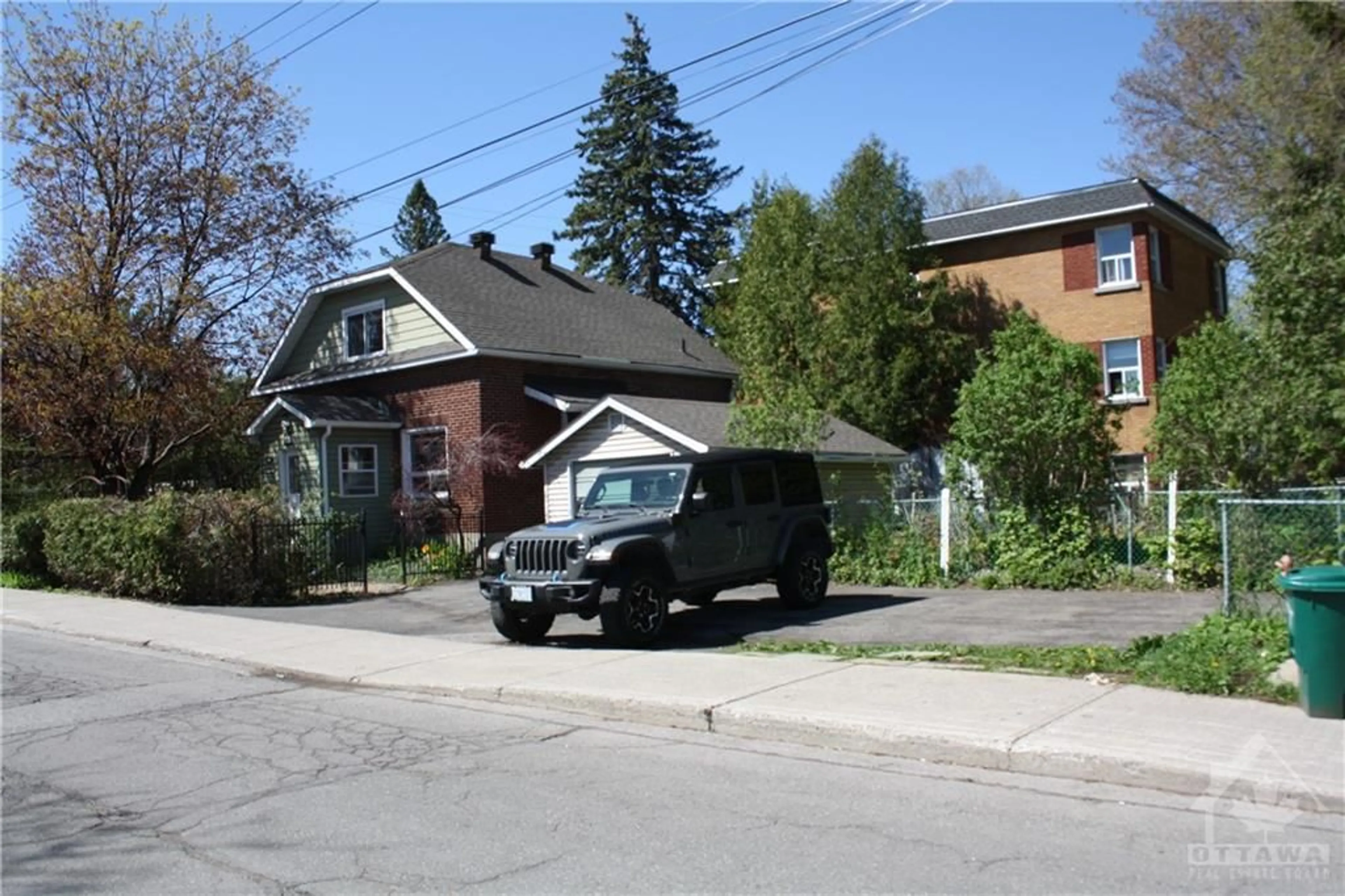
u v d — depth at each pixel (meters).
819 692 8.34
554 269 30.52
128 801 6.48
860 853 5.12
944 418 29.45
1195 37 30.59
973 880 4.73
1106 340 28.80
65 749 7.94
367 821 5.90
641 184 47.66
